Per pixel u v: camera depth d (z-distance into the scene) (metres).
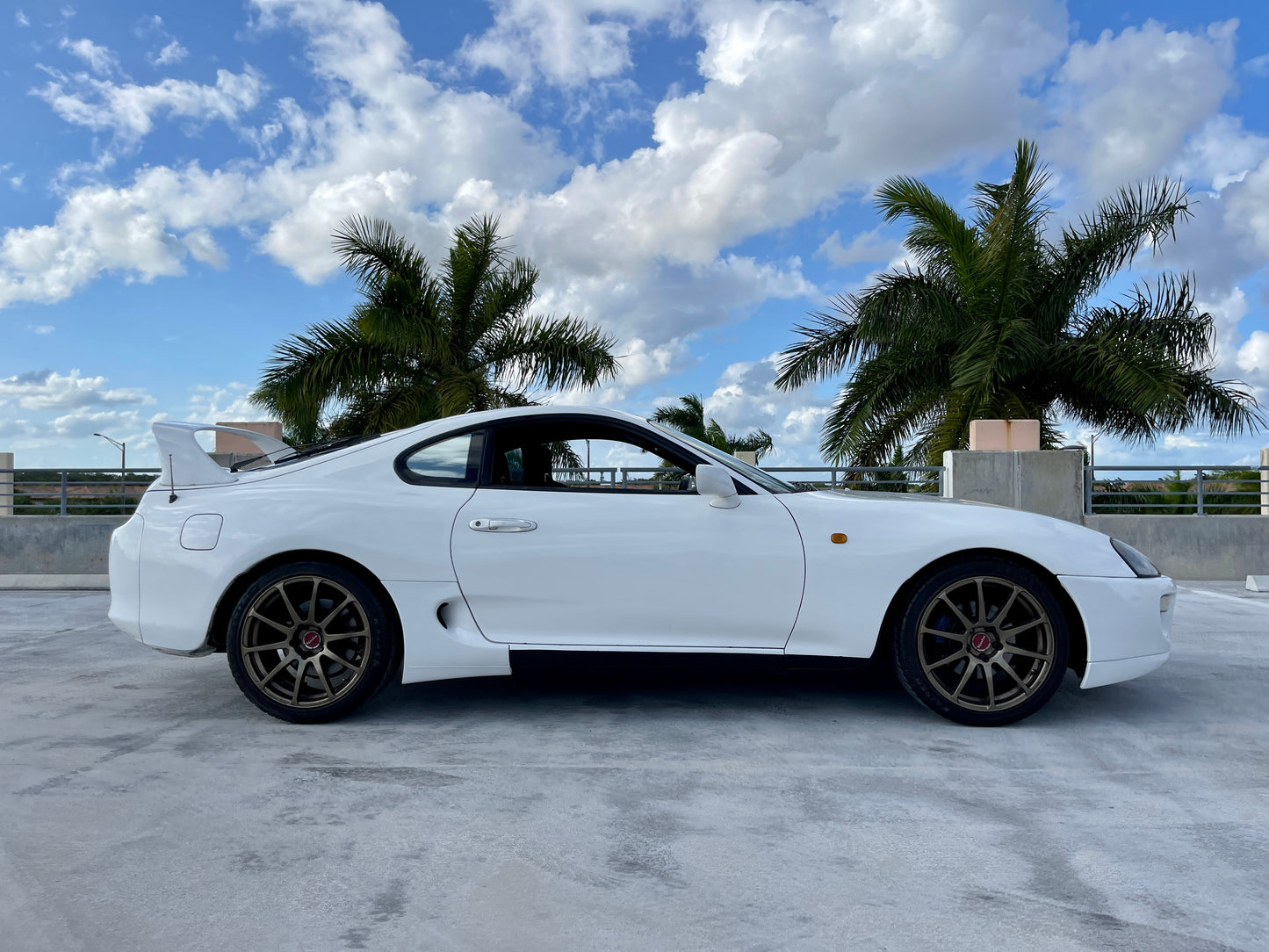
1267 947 1.81
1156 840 2.38
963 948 1.81
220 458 9.55
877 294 14.83
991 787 2.81
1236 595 7.71
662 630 3.52
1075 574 3.44
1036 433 9.64
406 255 16.06
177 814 2.57
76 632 6.01
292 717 3.53
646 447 3.71
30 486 10.50
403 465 3.67
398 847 2.33
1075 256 15.15
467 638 3.53
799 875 2.16
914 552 3.45
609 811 2.60
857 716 3.66
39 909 1.98
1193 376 14.53
